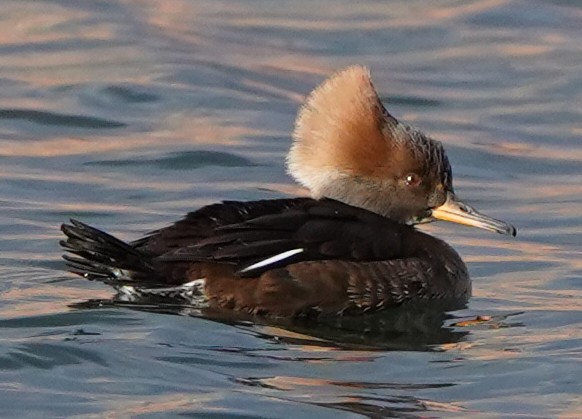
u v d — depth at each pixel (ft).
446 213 47.39
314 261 43.11
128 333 40.63
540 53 84.89
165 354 39.11
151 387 36.73
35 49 81.41
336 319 43.37
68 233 42.24
